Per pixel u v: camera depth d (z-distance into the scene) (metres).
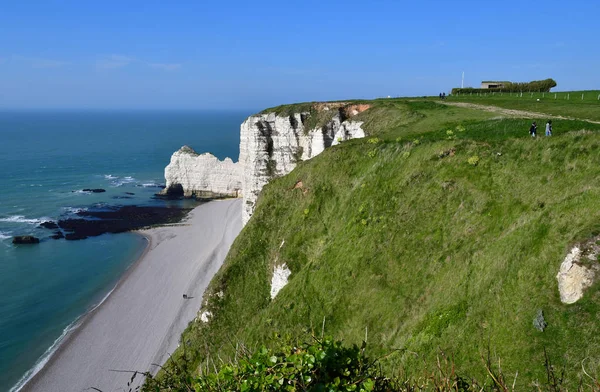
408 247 31.84
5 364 50.28
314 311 33.91
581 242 19.89
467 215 30.38
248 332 36.34
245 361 9.33
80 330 57.62
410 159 38.88
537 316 19.45
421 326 24.14
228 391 8.93
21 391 45.84
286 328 34.00
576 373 16.88
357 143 48.06
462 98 75.25
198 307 62.19
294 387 8.28
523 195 28.61
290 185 51.38
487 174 32.03
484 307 22.19
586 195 23.20
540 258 21.64
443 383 9.84
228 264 48.56
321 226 43.91
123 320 60.06
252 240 49.44
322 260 37.44
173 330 56.62
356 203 40.19
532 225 23.92
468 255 27.19
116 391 45.44
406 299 28.44
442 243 30.09
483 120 45.53
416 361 22.00
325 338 9.66
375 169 41.16
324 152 50.25
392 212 35.66
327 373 8.52
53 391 45.84
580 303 18.67
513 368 18.62
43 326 58.66
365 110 65.75
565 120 39.94
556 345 18.23
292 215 48.03
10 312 62.09
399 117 56.31
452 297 24.48
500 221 28.23
